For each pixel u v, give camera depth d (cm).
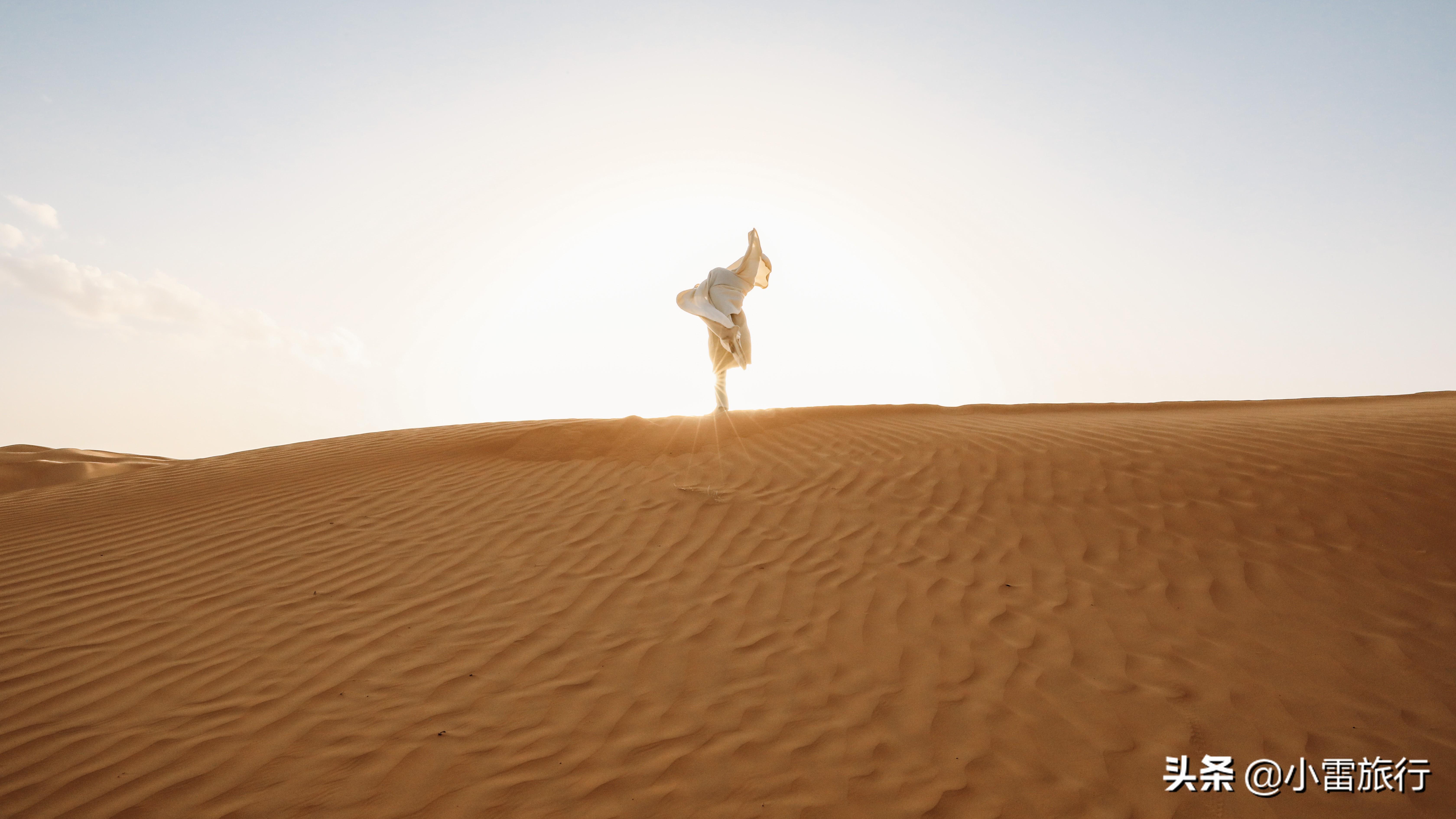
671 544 688
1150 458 792
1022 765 375
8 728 431
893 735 404
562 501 819
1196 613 525
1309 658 466
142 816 352
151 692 467
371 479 950
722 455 951
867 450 919
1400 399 1309
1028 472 789
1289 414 1046
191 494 959
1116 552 618
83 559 714
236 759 395
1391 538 599
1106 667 464
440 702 448
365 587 623
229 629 553
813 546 664
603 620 550
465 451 1056
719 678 468
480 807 353
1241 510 664
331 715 435
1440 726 399
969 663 474
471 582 625
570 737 410
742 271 1076
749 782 368
